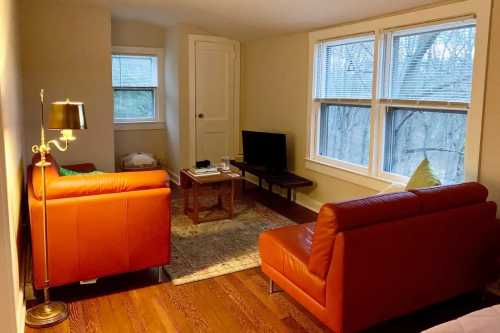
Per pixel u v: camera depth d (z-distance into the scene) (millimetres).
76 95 5195
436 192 2525
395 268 2354
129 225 2969
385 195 2420
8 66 2875
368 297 2295
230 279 3260
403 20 3658
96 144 5375
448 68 3398
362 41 4242
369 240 2229
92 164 5078
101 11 5195
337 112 4699
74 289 3068
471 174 3150
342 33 4375
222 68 6246
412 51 3713
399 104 3814
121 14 5625
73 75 5156
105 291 3049
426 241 2436
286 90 5410
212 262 3545
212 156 6391
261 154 5512
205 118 6242
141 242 3031
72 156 5258
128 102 6449
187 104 6078
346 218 2197
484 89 3021
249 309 2830
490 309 1649
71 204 2770
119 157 6477
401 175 3932
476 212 2623
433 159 3635
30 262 3297
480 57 3025
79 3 5008
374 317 2348
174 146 6355
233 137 6516
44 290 2744
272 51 5645
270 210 4984
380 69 3973
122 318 2707
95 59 5242
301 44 5055
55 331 2553
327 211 2230
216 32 6012
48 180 2764
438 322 2666
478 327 1499
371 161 4152
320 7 4090
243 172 5945
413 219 2389
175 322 2668
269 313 2785
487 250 2736
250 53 6184
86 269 2891
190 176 4531
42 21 4926
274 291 3076
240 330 2586
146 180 2992
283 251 2707
